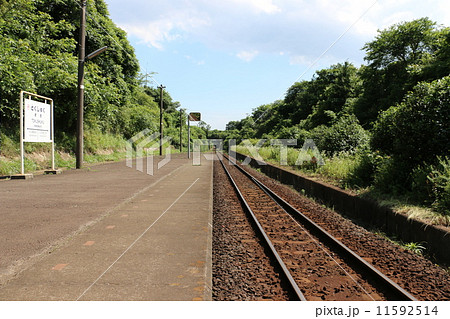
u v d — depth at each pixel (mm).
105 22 27375
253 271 4137
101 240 4922
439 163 6621
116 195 8914
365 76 34875
